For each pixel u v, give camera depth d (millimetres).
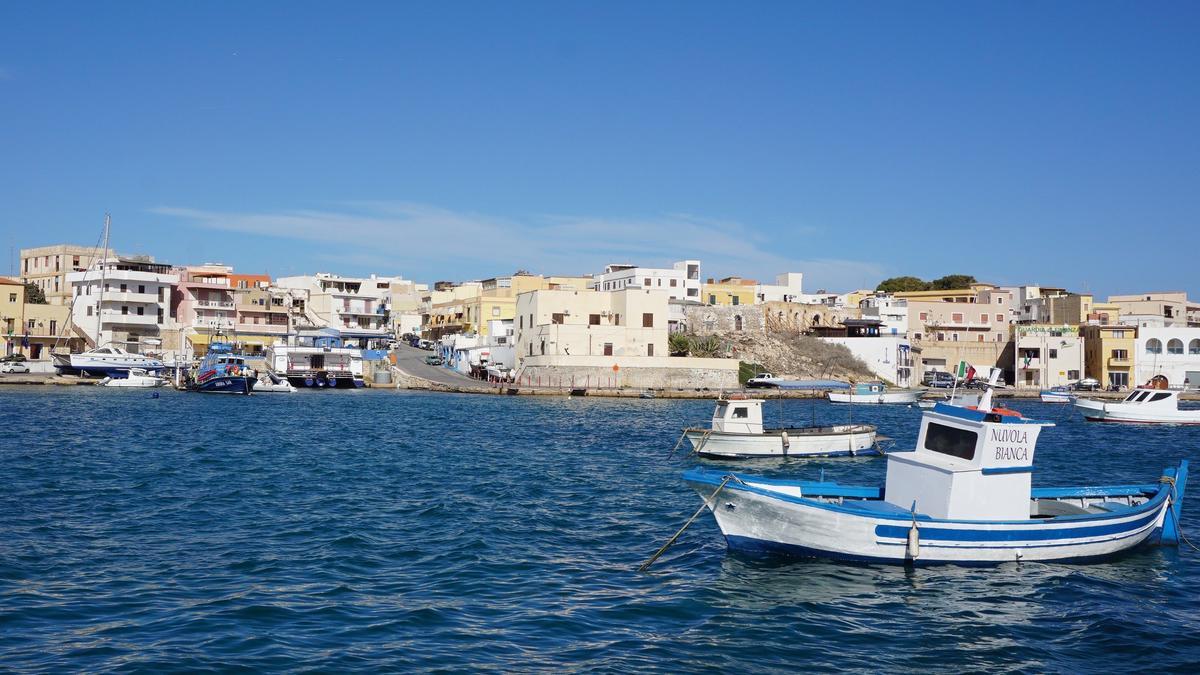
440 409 86688
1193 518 32875
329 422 69750
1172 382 133000
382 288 192875
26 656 17578
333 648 18438
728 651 18875
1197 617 21562
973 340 152875
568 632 19781
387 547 26969
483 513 32562
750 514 25406
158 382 108938
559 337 114500
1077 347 138750
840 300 179000
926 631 20250
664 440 61344
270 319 137625
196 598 21422
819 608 21641
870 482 43094
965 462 25391
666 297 119625
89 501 33281
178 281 130625
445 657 18141
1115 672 18156
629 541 28516
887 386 135125
